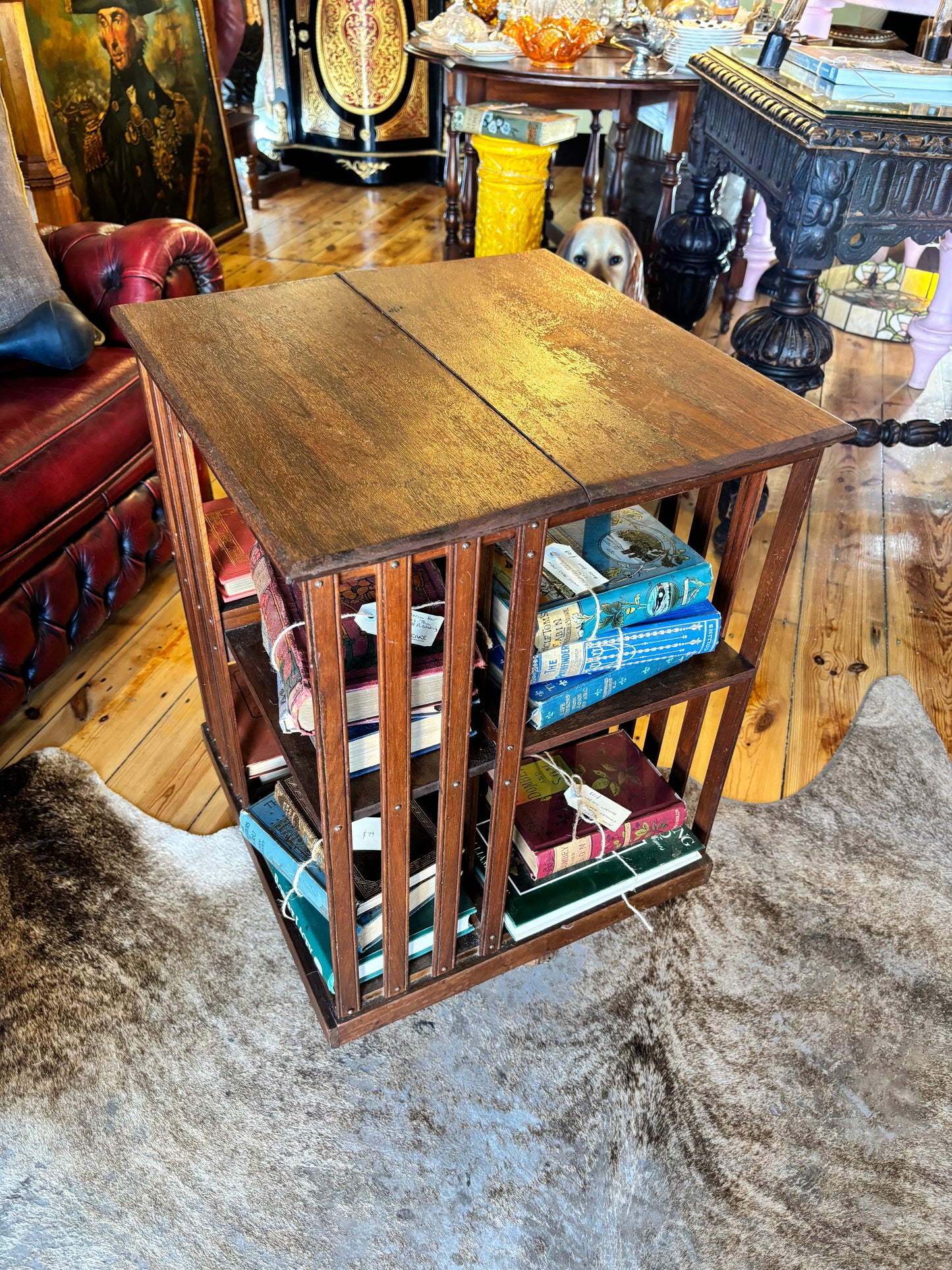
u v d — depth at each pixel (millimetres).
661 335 1157
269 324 1120
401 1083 1188
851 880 1468
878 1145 1154
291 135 4098
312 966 1199
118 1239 1038
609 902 1296
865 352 2975
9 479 1497
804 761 1673
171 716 1711
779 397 1041
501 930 1205
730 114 1982
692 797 1572
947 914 1426
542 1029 1251
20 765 1578
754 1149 1143
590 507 900
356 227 3756
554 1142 1136
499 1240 1049
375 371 1029
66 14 2559
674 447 934
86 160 2719
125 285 1838
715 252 2340
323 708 847
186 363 1023
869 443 2154
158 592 2027
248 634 1223
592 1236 1057
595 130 2631
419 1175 1101
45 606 1577
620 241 2205
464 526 802
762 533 2201
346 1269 1021
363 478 851
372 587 1075
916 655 1907
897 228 1657
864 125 1521
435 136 4113
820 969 1343
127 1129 1134
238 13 3275
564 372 1060
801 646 1910
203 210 3381
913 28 3635
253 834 1232
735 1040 1253
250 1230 1049
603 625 1062
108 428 1682
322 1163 1108
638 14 2873
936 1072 1233
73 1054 1204
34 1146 1115
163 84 3021
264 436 903
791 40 1952
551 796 1279
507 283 1269
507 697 964
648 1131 1151
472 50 2590
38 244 1749
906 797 1612
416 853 1148
